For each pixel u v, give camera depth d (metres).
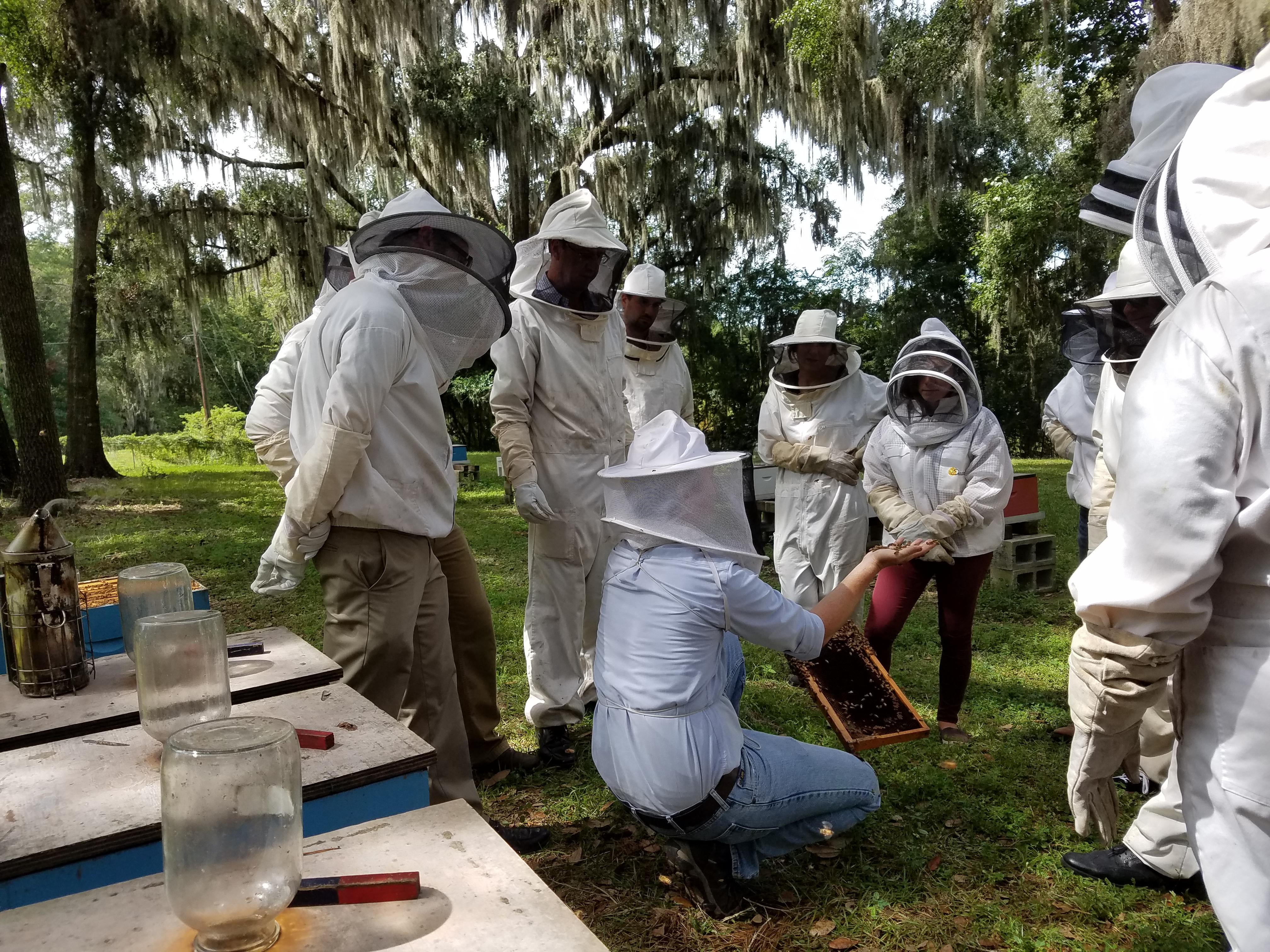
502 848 1.46
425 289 2.73
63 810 1.58
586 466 3.81
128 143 12.77
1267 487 1.50
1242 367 1.49
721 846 2.64
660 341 4.75
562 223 3.62
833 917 2.65
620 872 2.93
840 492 4.58
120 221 15.04
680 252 18.42
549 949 1.19
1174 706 1.74
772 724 4.17
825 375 4.57
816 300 23.12
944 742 3.93
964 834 3.12
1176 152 1.70
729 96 15.66
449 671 2.93
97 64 12.05
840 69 12.02
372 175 18.83
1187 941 2.46
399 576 2.72
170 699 1.71
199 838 1.10
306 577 7.45
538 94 15.55
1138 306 3.33
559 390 3.76
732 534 2.48
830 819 2.70
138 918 1.26
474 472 15.01
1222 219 1.57
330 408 2.48
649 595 2.47
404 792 1.80
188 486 15.95
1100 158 11.19
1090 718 1.86
